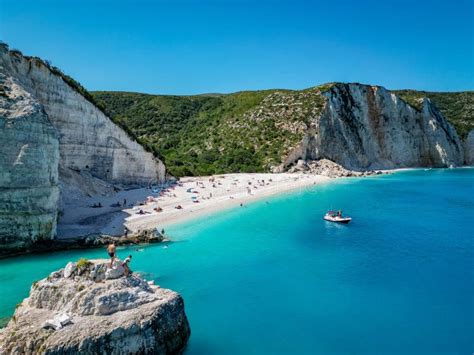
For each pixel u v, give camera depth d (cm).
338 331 2272
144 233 3819
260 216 5053
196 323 2323
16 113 3366
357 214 5225
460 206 5784
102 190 5478
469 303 2612
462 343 2166
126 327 1692
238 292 2750
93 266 1888
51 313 1781
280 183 7762
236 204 5778
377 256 3509
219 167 9688
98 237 3628
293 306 2556
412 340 2191
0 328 2097
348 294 2744
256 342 2145
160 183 6944
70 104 5147
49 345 1591
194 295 2691
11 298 2517
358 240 3997
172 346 1873
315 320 2386
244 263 3309
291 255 3528
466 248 3731
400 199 6366
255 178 8044
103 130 5725
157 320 1800
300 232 4291
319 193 6894
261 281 2945
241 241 3925
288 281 2950
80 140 5359
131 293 1844
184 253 3531
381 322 2375
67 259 3231
